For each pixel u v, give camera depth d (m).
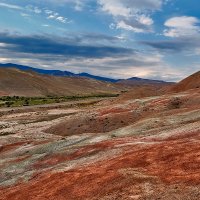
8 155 78.25
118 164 46.03
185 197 32.38
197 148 45.38
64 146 74.56
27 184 50.44
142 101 128.38
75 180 43.94
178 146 48.12
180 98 120.50
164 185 36.03
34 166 62.88
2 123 153.50
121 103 140.00
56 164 60.69
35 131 118.38
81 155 61.09
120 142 62.16
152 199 33.41
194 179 35.59
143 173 40.44
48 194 42.09
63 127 114.81
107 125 108.94
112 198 35.69
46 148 76.12
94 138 76.50
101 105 193.62
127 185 37.94
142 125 79.06
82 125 112.31
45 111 192.00
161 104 118.75
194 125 63.34
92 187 40.12
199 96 119.44
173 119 78.75
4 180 60.00
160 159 44.25
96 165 49.03
